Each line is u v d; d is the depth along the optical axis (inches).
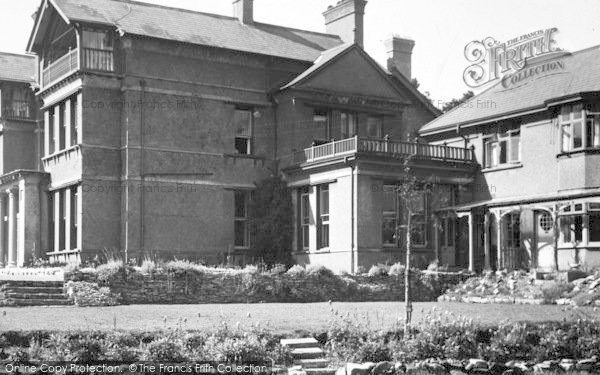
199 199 1504.7
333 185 1444.4
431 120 1801.2
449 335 725.9
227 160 1541.6
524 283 1218.6
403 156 1430.9
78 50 1423.5
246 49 1566.2
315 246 1478.8
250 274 1151.0
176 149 1486.2
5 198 1708.9
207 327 741.3
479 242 1521.9
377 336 720.3
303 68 1653.5
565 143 1366.9
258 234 1540.4
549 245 1387.8
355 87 1626.5
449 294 1259.2
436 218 1428.4
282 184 1555.1
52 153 1583.4
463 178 1528.1
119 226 1449.3
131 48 1454.2
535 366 704.4
